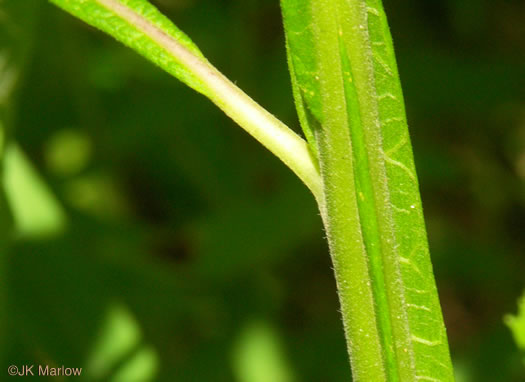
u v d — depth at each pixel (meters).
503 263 0.44
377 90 0.19
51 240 0.30
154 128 0.41
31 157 0.35
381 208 0.19
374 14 0.19
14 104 0.26
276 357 0.34
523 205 0.47
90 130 0.39
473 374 0.32
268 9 0.42
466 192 0.47
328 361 0.35
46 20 0.34
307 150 0.19
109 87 0.41
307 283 0.41
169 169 0.42
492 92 0.41
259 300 0.36
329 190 0.19
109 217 0.35
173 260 0.41
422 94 0.41
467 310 0.44
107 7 0.20
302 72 0.19
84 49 0.37
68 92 0.36
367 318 0.19
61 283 0.30
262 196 0.40
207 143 0.42
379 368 0.19
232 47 0.42
